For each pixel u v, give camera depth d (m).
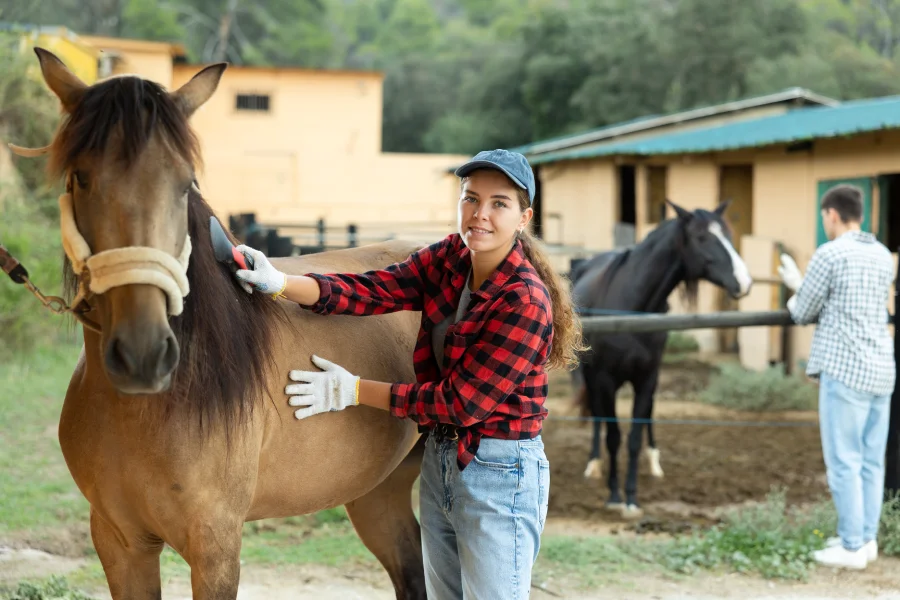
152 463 2.07
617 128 15.73
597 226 14.62
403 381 2.77
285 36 42.38
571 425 7.78
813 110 12.77
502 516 2.25
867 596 3.91
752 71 26.64
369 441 2.56
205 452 2.10
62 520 4.45
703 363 11.22
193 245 2.10
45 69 1.97
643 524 5.07
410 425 2.78
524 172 2.21
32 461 5.43
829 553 4.29
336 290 2.43
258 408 2.24
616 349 5.52
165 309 1.86
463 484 2.27
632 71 28.69
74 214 1.94
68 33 12.79
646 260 6.01
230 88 23.50
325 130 23.91
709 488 5.86
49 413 6.60
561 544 4.47
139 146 1.84
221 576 2.16
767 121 12.29
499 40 46.09
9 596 3.33
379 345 2.71
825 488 5.81
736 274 5.80
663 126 15.48
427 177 24.34
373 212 24.23
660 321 4.79
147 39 37.03
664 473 6.25
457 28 51.97
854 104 12.58
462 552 2.32
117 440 2.09
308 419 2.38
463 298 2.34
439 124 36.16
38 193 9.26
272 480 2.37
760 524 4.66
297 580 3.93
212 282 2.14
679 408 8.51
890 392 4.30
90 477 2.15
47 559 3.95
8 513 4.43
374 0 60.47
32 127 9.36
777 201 11.00
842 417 4.23
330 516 4.83
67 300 2.21
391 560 3.03
